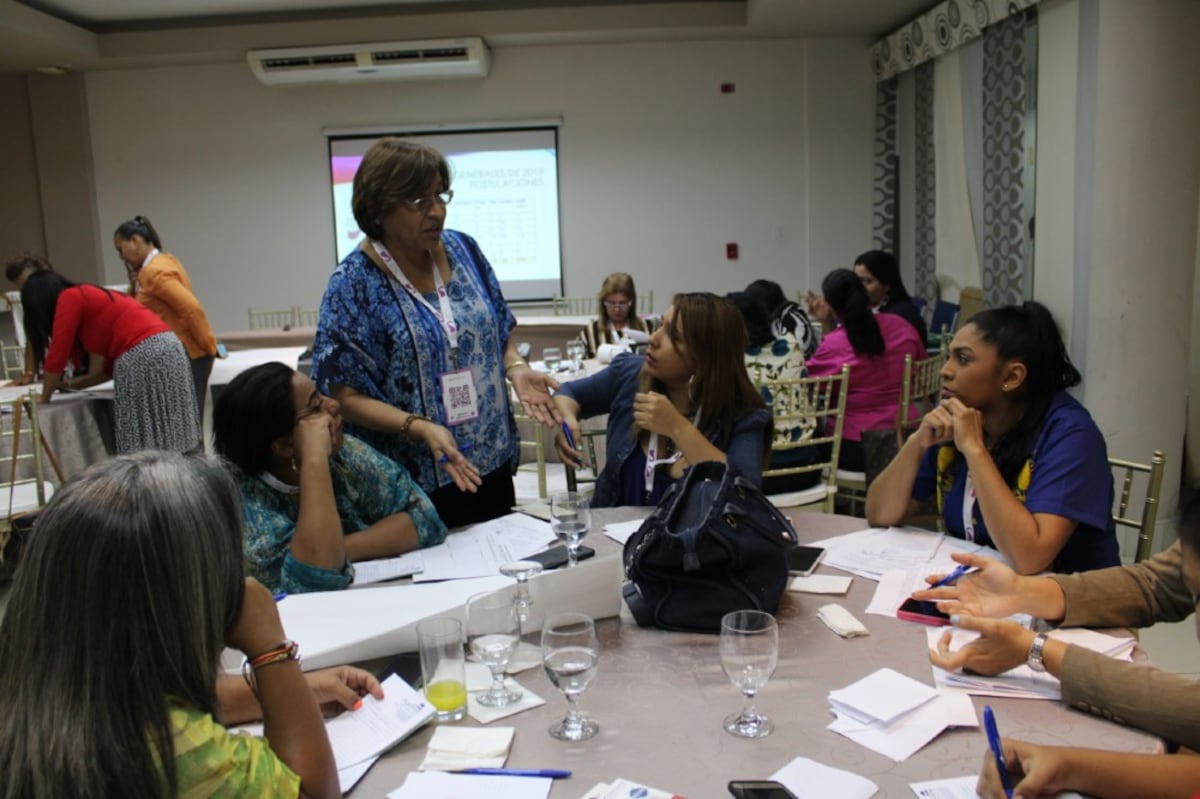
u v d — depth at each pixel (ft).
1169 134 11.95
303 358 15.93
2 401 13.03
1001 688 4.21
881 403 11.89
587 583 5.02
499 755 3.75
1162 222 12.09
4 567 11.65
